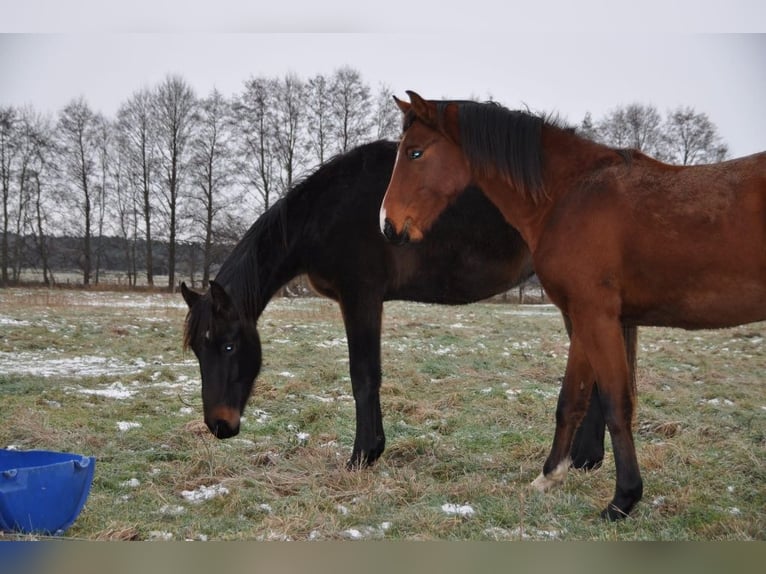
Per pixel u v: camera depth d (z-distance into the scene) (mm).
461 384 6254
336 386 6172
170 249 22922
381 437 3977
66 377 6285
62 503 2838
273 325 10602
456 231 3955
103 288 21656
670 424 4746
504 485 3525
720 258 2711
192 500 3352
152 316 12125
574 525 2994
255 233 4043
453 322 12141
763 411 5383
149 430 4566
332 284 4059
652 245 2828
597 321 2953
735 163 2842
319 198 4047
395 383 6191
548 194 3215
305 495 3385
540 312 15398
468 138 3309
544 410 5219
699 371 7312
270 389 5906
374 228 3922
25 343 8234
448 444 4352
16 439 4258
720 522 2965
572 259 2984
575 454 3887
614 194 2961
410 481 3525
